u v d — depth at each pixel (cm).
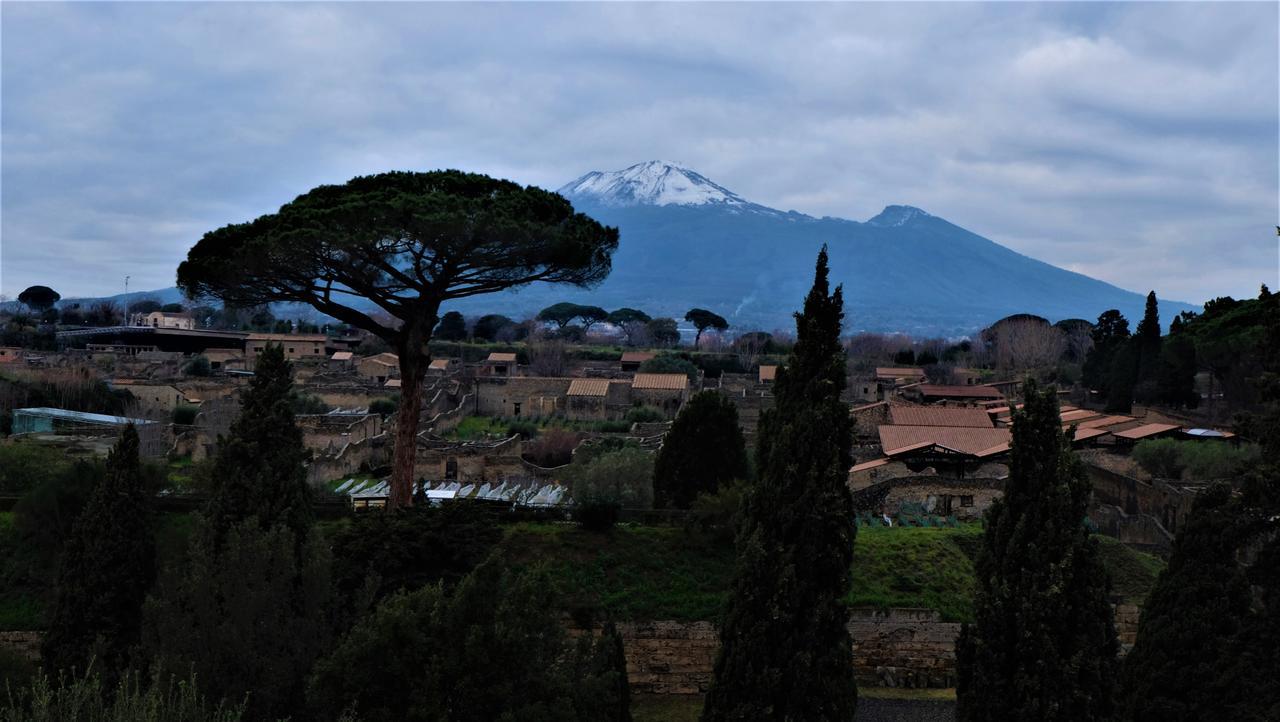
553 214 5497
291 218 5016
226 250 5159
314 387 13900
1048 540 3531
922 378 17275
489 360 19062
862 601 5069
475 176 5644
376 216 4825
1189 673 3594
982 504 6769
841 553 3672
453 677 2838
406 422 5497
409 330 5484
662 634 4891
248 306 5466
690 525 5425
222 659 3200
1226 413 11062
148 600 3466
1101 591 3525
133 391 12600
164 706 2594
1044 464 3631
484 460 9319
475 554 4578
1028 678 3438
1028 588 3531
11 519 5528
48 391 11388
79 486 5222
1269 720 3384
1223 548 3662
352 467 9400
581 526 5475
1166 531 6631
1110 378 12875
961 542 5675
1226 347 10681
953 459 7569
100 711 2567
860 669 4988
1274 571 3547
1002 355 19525
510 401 15100
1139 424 10381
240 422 4594
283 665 3234
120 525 4416
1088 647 3438
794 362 3878
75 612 4312
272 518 4431
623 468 7406
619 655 3753
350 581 4312
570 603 4784
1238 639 3544
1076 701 3397
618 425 13012
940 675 4962
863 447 8888
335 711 2842
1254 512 3628
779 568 3619
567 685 2933
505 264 5294
